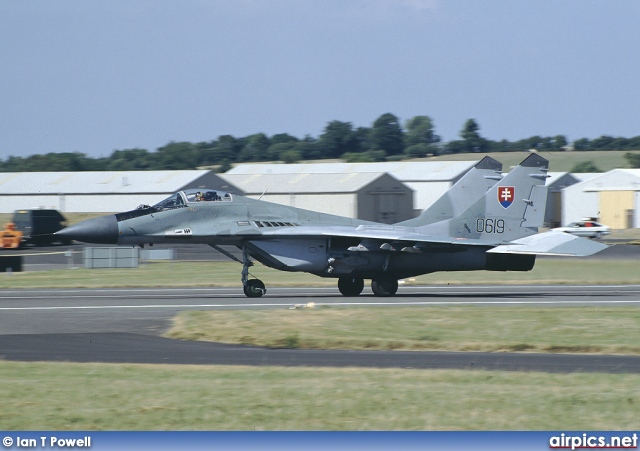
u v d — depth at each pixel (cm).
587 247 9369
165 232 9394
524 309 7544
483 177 10431
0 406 3791
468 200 10381
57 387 4200
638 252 16212
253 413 3678
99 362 5131
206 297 9456
